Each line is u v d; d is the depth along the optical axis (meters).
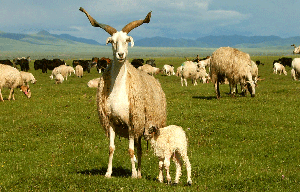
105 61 60.12
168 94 25.38
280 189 7.94
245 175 8.84
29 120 15.66
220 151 11.48
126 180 7.61
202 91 27.22
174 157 8.16
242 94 22.48
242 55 20.94
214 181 8.47
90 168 9.79
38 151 11.32
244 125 14.59
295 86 29.14
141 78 8.51
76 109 19.05
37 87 33.94
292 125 14.42
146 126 8.02
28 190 7.24
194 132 13.77
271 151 11.42
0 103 21.33
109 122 8.06
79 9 8.12
